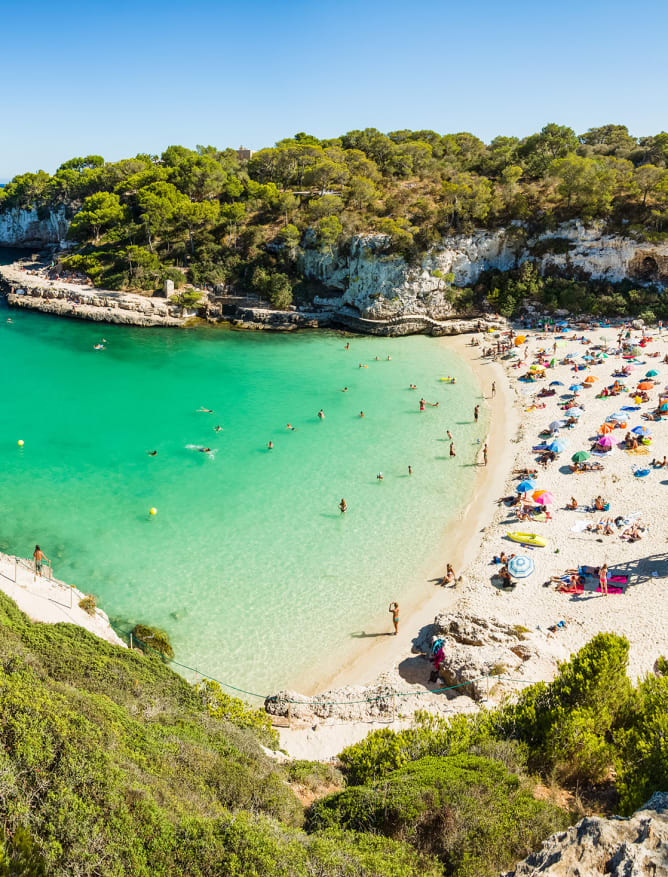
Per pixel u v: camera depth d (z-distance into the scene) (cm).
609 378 6512
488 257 9681
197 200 11988
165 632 3228
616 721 1884
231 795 1596
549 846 1177
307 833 1521
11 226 15988
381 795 1564
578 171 9062
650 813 1206
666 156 11388
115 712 1750
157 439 5628
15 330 9150
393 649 3162
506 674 2675
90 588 3544
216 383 7162
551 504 4375
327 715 2666
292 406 6444
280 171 12375
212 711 2364
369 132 14350
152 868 1186
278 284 9850
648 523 3959
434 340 8806
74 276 11038
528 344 7994
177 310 9725
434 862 1342
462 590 3588
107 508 4431
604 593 3394
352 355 8212
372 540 4109
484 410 6228
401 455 5309
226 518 4338
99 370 7581
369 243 9269
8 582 3067
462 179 10788
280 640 3222
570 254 9219
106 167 14238
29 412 6228
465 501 4566
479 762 1667
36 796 1236
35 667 1989
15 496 4559
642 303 8612
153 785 1418
